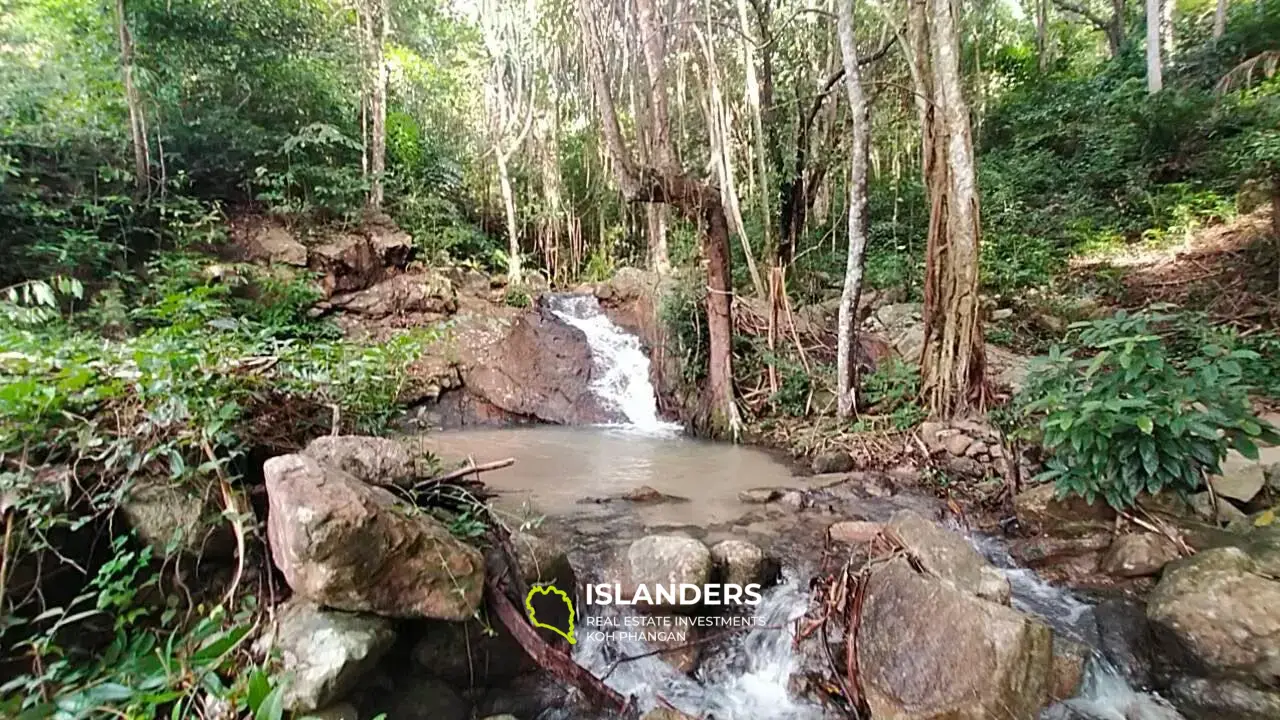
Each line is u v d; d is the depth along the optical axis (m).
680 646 3.31
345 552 2.45
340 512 2.46
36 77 7.18
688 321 8.43
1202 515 3.79
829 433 6.56
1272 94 9.36
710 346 7.68
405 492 3.20
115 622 2.58
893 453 5.88
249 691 1.92
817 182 9.64
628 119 9.95
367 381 4.00
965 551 3.23
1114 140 10.90
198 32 8.32
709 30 6.76
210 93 8.82
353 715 2.47
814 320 8.72
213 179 9.13
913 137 10.88
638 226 13.18
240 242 8.61
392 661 2.80
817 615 3.35
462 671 2.96
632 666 3.27
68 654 2.46
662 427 8.16
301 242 9.05
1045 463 4.59
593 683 2.95
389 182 10.80
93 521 2.70
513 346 9.03
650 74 6.83
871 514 4.70
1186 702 2.90
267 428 3.36
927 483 5.28
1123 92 11.92
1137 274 8.95
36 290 3.61
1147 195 10.11
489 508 3.50
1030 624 2.70
